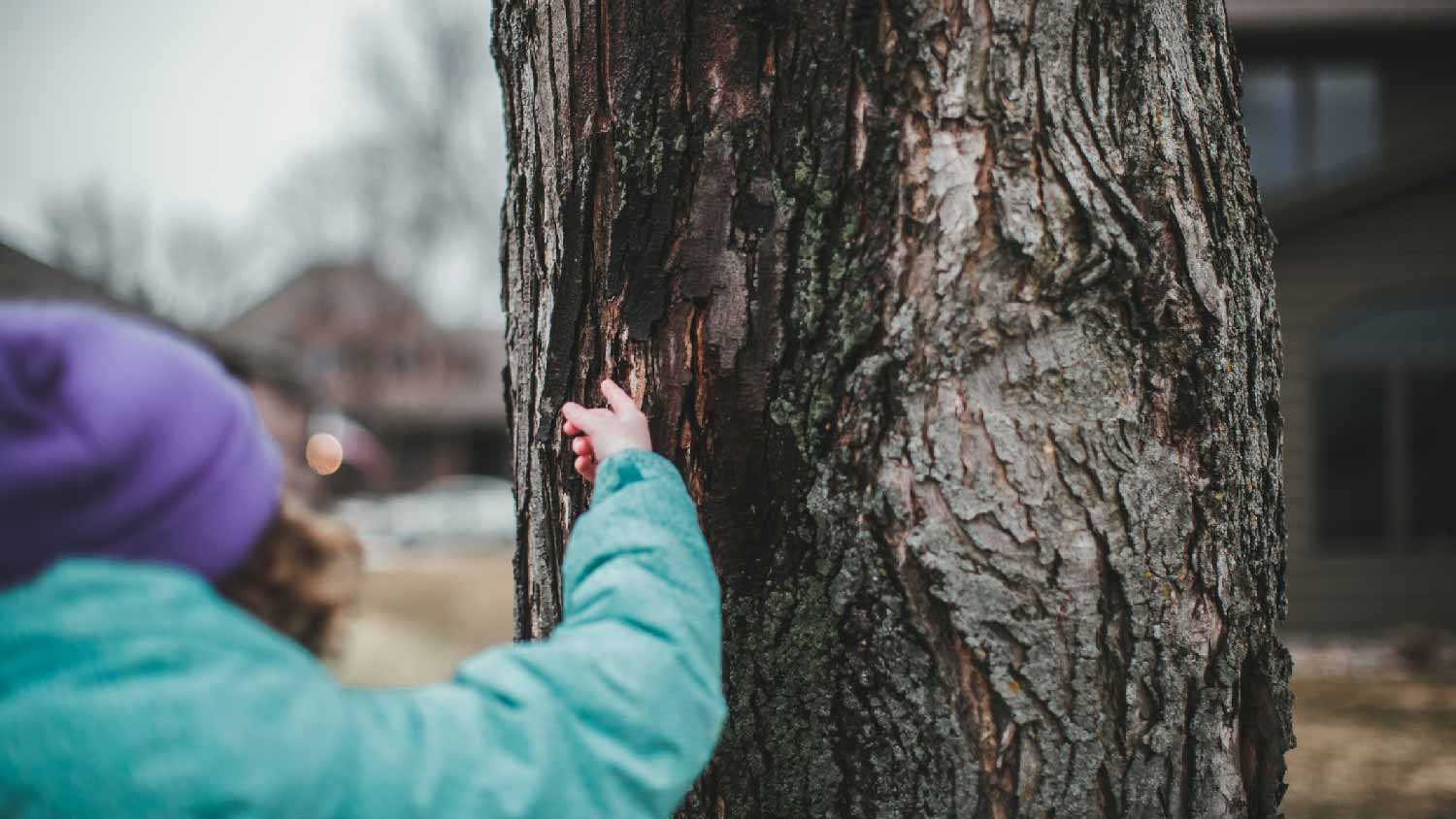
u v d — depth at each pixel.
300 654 0.81
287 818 0.73
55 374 0.76
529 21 1.44
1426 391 8.59
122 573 0.75
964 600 1.23
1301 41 10.46
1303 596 8.33
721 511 1.28
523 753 0.82
